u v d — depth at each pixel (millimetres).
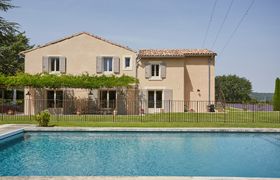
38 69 29359
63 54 29375
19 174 9531
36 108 28891
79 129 17578
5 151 13250
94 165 10805
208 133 17734
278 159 12102
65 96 28969
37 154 12680
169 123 20078
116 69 29172
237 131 17781
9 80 26906
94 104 28922
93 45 29375
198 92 30125
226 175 9734
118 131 17656
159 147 14289
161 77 29422
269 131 17766
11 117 24078
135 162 11367
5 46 37906
